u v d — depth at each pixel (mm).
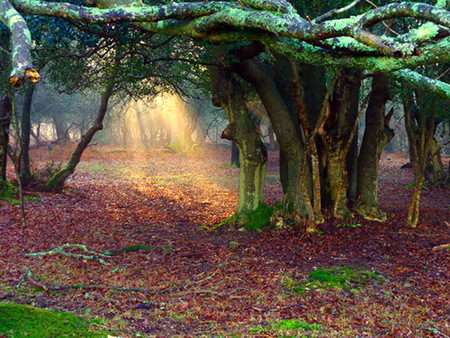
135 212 14391
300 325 5320
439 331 5180
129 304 6078
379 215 11273
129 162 34750
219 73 10812
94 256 8414
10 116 13633
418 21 9852
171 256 8617
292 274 7477
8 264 7859
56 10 4375
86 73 15047
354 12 8492
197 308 5969
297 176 10594
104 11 4488
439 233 10266
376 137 11234
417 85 6387
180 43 12945
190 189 20594
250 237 10109
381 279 7227
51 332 4270
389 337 5004
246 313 5805
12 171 24422
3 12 2932
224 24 4777
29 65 2572
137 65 12641
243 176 11000
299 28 4113
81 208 14547
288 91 11062
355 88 11000
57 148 40906
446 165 28203
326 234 9953
